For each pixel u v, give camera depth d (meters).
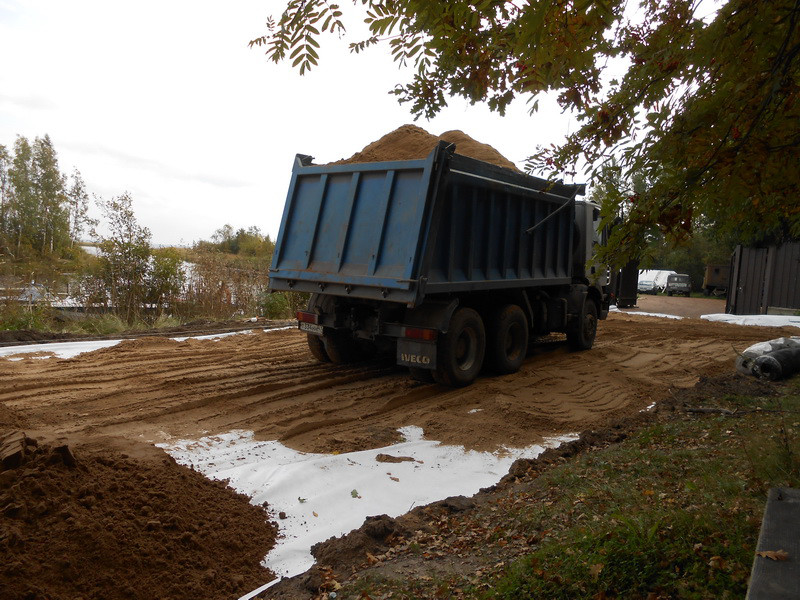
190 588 3.32
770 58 1.75
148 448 4.89
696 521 3.37
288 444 5.66
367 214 7.48
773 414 6.32
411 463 5.37
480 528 4.04
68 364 8.24
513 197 8.73
